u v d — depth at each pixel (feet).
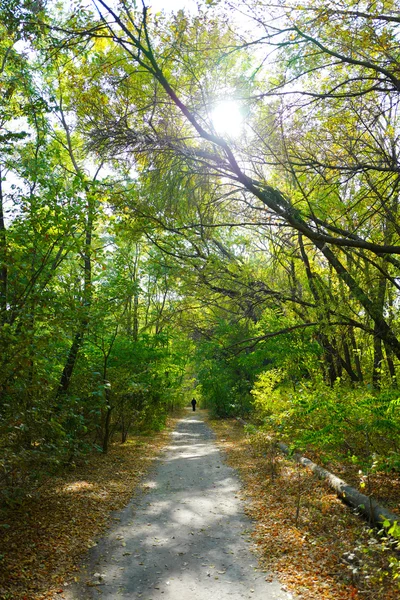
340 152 26.96
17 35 21.43
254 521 22.08
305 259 37.01
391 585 14.08
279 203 26.32
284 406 37.09
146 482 31.78
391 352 33.83
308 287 38.81
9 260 20.39
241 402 78.48
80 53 22.54
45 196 22.97
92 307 27.58
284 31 20.97
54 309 21.43
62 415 21.90
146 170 26.48
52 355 22.43
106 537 19.92
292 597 13.96
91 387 31.45
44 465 26.84
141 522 22.18
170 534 20.30
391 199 28.60
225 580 15.40
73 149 45.27
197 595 14.33
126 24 21.62
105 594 14.46
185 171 26.25
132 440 53.93
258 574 15.81
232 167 24.59
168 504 25.62
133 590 14.73
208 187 27.43
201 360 80.69
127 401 46.98
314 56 23.43
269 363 54.60
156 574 15.98
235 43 22.88
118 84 24.86
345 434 26.16
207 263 35.45
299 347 42.32
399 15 20.99
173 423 87.15
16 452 19.62
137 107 25.79
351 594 13.80
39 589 14.61
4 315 20.42
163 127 26.08
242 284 36.37
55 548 18.06
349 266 33.22
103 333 37.47
